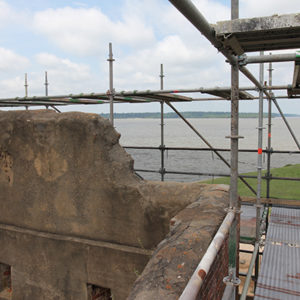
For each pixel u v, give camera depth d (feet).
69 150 12.48
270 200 18.40
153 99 20.81
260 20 6.06
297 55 8.22
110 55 17.44
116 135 12.47
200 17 5.38
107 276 12.20
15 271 14.19
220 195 10.49
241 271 22.53
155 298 5.87
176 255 7.10
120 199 11.77
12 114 13.84
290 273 10.13
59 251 13.01
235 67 7.93
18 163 13.70
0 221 14.51
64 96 19.27
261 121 14.20
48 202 13.17
